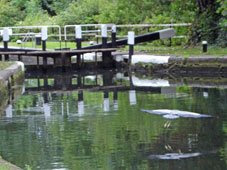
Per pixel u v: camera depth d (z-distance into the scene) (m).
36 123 20.52
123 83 31.38
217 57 32.84
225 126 19.09
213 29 37.91
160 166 15.23
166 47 41.03
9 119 21.41
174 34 36.94
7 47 37.38
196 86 29.02
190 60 33.59
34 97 26.91
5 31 37.34
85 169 15.05
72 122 20.52
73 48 40.06
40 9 55.62
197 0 39.00
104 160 15.82
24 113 22.56
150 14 45.44
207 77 33.03
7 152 16.70
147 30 44.34
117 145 17.23
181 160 15.69
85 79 33.84
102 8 49.62
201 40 38.50
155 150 16.66
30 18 52.22
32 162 15.67
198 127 19.08
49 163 15.62
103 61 37.69
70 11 51.16
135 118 20.77
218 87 28.34
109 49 36.69
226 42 37.03
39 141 17.84
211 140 17.50
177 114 20.98
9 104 24.95
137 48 41.19
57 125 20.09
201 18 38.47
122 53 38.00
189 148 16.75
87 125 19.92
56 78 34.72
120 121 20.36
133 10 46.12
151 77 34.12
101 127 19.53
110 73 36.59
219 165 15.21
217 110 21.80
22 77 32.41
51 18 52.31
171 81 31.73
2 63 32.59
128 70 36.75
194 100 24.36
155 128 19.11
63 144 17.47
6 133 19.06
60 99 26.08
